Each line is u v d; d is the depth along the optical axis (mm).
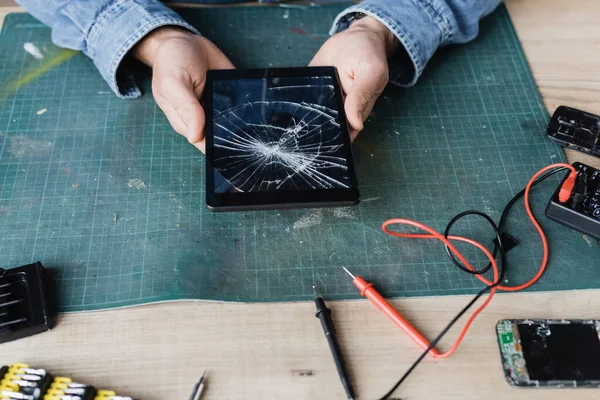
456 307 653
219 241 702
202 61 806
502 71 905
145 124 823
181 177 765
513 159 796
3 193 739
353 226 720
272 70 750
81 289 659
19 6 971
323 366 605
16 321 611
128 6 844
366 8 866
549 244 707
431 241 708
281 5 995
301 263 685
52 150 786
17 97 846
